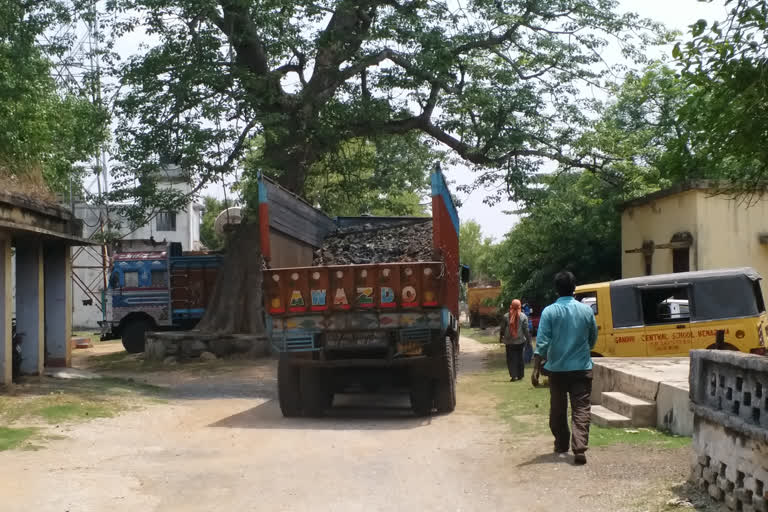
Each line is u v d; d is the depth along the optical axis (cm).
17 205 1285
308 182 3189
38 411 1116
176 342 2428
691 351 609
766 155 633
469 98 2470
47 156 2002
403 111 2698
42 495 637
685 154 720
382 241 1375
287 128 2478
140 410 1231
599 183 2869
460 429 1044
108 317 2920
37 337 1477
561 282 771
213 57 2253
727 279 1370
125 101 2238
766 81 603
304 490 673
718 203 1889
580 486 641
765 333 1373
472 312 4903
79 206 4594
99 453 862
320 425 1116
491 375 1830
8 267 1314
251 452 885
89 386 1439
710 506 545
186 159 2189
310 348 1148
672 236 2030
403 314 1136
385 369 1212
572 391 755
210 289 2947
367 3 2483
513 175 2530
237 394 1571
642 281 1409
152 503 627
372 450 888
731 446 527
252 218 2406
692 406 599
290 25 2344
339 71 2547
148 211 2966
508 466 753
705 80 646
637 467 690
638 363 1163
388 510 603
